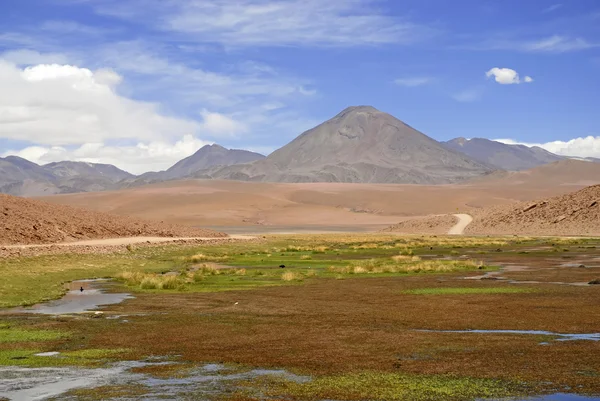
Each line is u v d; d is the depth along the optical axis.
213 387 15.34
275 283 39.56
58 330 23.00
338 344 20.14
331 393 14.77
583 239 103.62
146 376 16.42
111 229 97.31
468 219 159.50
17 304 30.27
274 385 15.47
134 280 39.62
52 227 85.38
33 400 14.35
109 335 22.02
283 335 21.78
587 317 24.73
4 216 81.50
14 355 18.94
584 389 14.84
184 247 81.38
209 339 21.19
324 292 34.34
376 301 30.34
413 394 14.59
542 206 145.38
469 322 23.94
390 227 173.00
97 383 15.75
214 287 37.44
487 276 42.44
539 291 33.22
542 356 18.11
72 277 44.09
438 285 36.88
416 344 19.98
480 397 14.34
